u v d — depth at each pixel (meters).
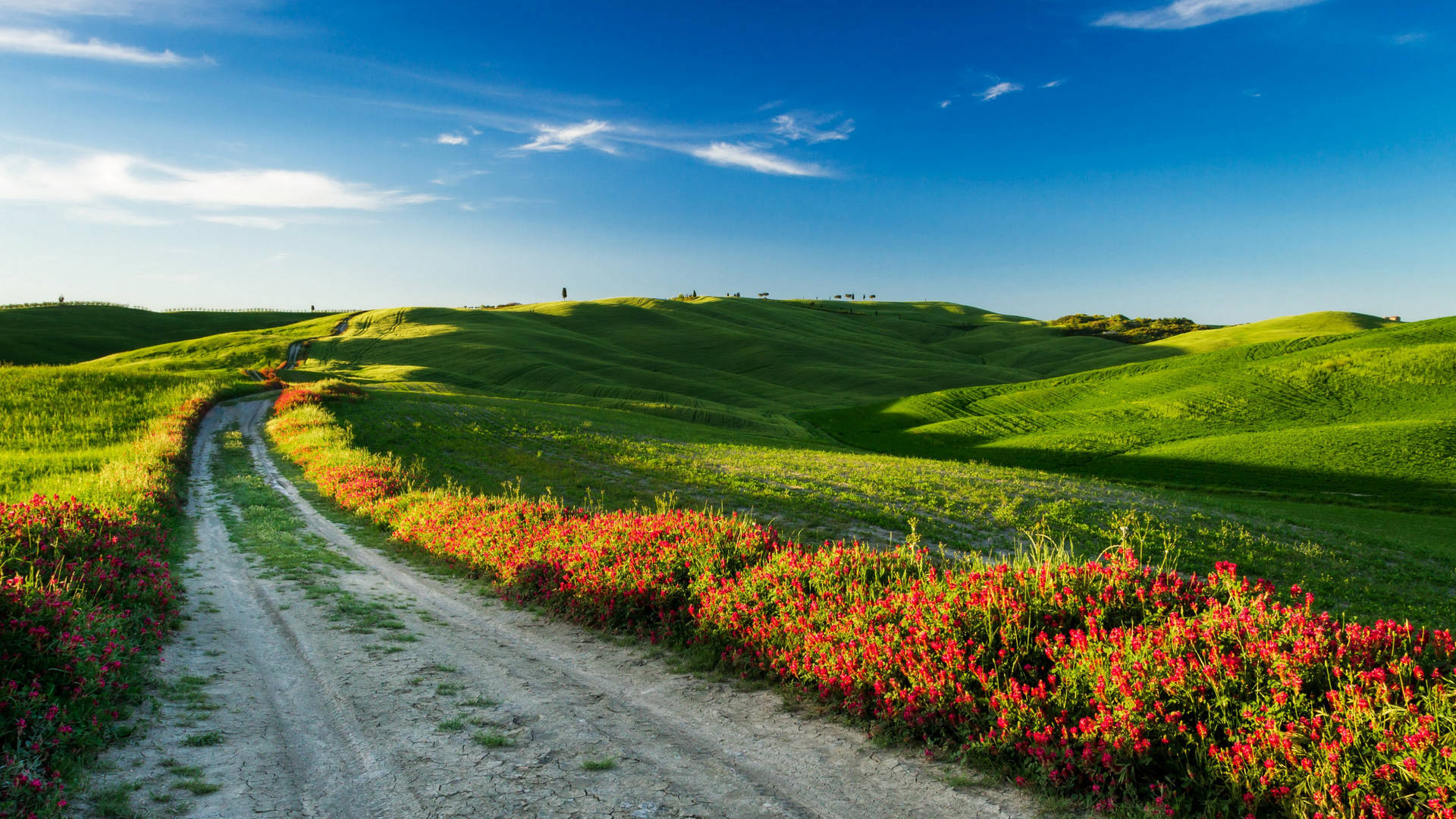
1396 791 4.18
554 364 120.38
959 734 5.83
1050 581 6.86
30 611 6.17
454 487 26.19
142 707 6.49
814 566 9.27
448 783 5.21
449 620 10.64
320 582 12.88
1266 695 5.01
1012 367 182.38
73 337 159.25
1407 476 44.41
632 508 23.39
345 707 6.81
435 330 143.75
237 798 4.90
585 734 6.25
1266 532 22.52
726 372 139.50
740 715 6.81
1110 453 60.09
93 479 20.58
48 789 4.59
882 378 139.75
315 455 32.25
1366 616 15.43
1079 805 4.96
